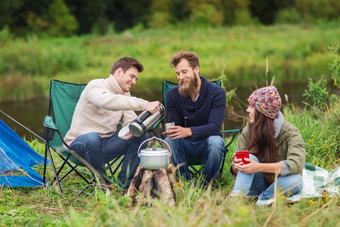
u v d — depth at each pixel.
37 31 25.89
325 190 2.59
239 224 1.83
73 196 2.92
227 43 21.33
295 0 31.41
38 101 12.79
